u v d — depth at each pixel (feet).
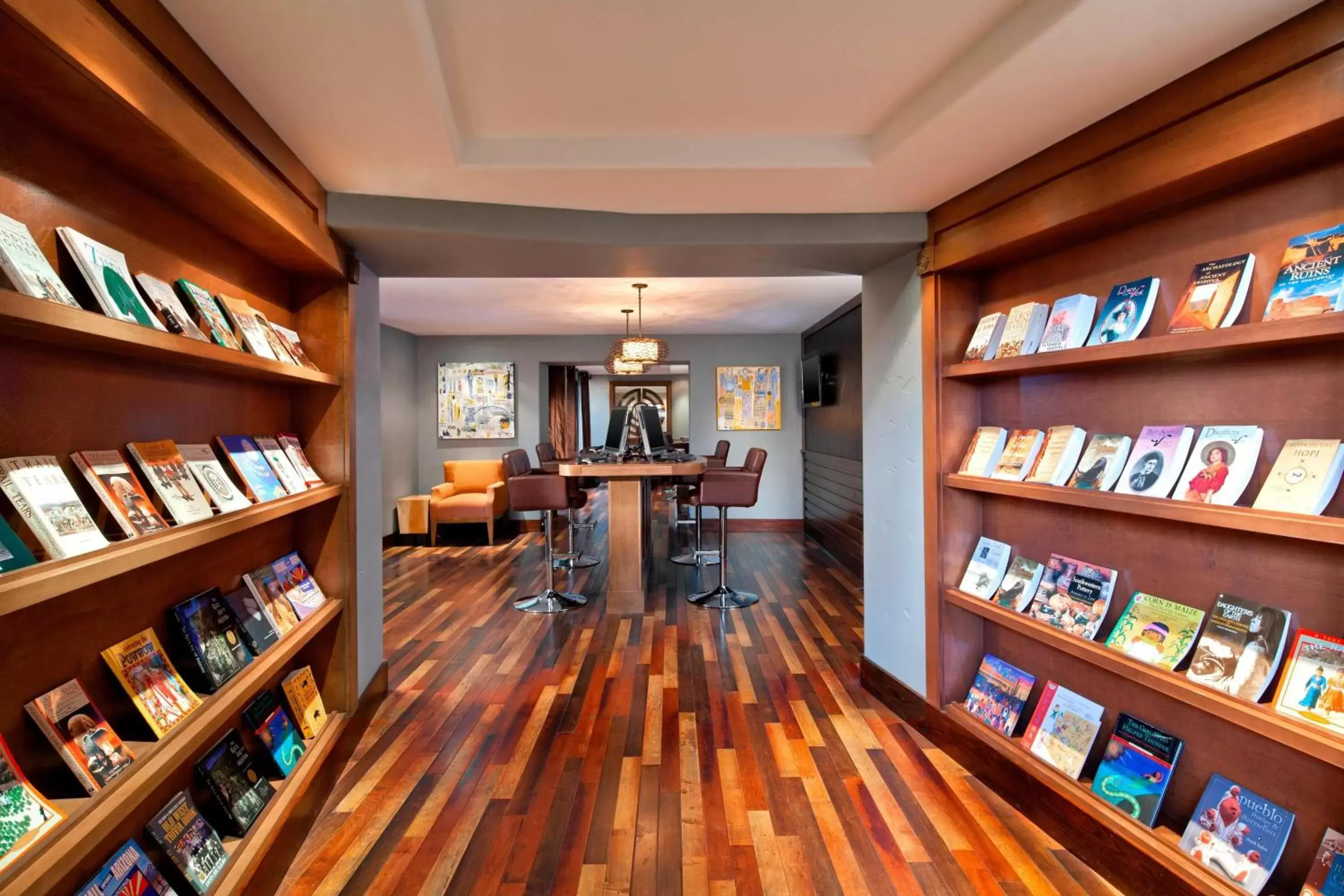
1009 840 6.03
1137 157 5.25
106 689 4.27
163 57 4.00
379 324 9.16
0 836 2.90
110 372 4.42
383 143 5.92
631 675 10.05
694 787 6.93
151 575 4.81
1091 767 6.22
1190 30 4.23
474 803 6.64
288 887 5.40
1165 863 4.97
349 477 7.76
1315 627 4.56
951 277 7.85
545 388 25.36
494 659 10.73
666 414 46.91
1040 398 7.03
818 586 15.55
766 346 23.93
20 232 3.31
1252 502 4.90
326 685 7.68
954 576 7.86
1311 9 4.02
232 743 5.54
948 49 4.96
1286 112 4.19
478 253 8.23
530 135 6.41
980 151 6.15
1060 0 4.11
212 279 5.81
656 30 4.63
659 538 21.99
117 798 3.45
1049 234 6.30
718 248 8.14
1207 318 4.98
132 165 4.37
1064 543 6.77
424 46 4.48
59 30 2.93
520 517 23.68
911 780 7.06
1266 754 4.82
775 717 8.57
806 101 5.79
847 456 17.75
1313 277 4.37
